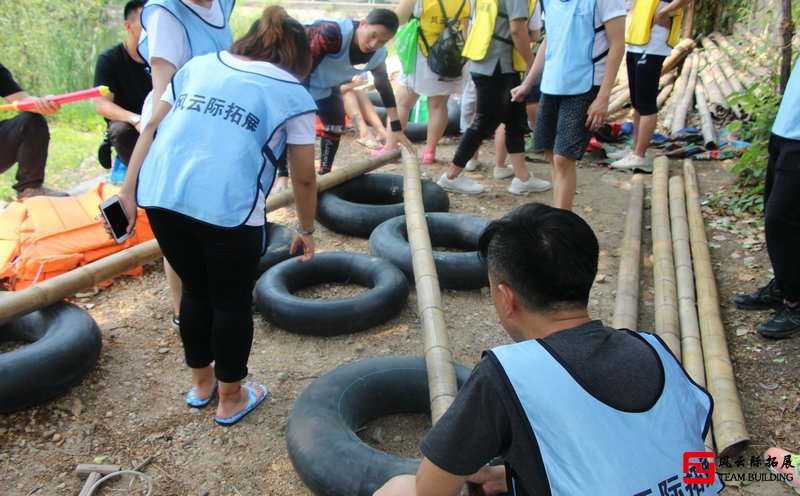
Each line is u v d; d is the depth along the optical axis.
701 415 1.65
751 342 3.60
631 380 1.52
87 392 3.25
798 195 3.26
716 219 5.29
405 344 3.74
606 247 4.97
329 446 2.56
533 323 1.63
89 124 8.16
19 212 4.39
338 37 4.80
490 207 5.75
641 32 6.00
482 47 5.19
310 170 2.71
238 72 2.56
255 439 2.97
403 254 4.32
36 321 3.55
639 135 6.54
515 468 1.48
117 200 2.69
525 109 5.70
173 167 2.48
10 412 3.03
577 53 4.21
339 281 4.42
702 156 6.76
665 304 3.83
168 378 3.39
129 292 4.21
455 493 1.57
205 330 2.93
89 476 2.69
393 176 5.82
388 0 16.94
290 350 3.66
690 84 9.31
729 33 11.39
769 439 2.90
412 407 3.14
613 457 1.42
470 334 3.86
